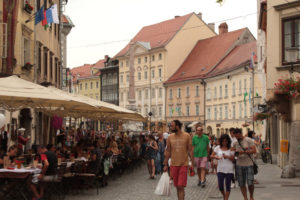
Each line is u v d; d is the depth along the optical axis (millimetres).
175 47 95500
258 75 55781
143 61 101250
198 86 83750
